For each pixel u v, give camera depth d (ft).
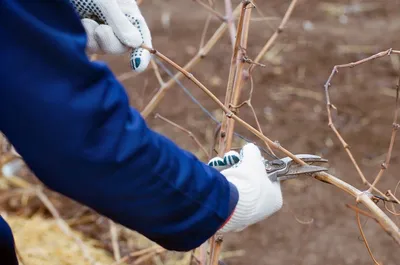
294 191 13.55
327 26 20.44
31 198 13.85
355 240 12.34
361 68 18.06
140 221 4.88
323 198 13.34
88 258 11.22
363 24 20.59
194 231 5.08
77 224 13.29
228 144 7.19
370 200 5.83
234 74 7.45
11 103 4.39
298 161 6.06
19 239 12.57
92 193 4.63
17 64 4.36
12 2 4.36
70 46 4.44
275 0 22.13
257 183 5.57
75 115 4.43
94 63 4.60
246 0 7.11
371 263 11.83
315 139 15.10
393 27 20.33
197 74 17.94
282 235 12.57
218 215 5.14
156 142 4.83
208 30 20.30
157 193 4.82
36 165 4.53
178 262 12.19
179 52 18.99
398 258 11.89
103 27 5.63
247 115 16.05
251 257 12.13
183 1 22.53
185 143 15.12
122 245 12.70
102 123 4.57
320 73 17.87
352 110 16.22
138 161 4.69
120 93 4.69
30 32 4.35
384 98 16.66
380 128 15.46
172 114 16.26
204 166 5.18
